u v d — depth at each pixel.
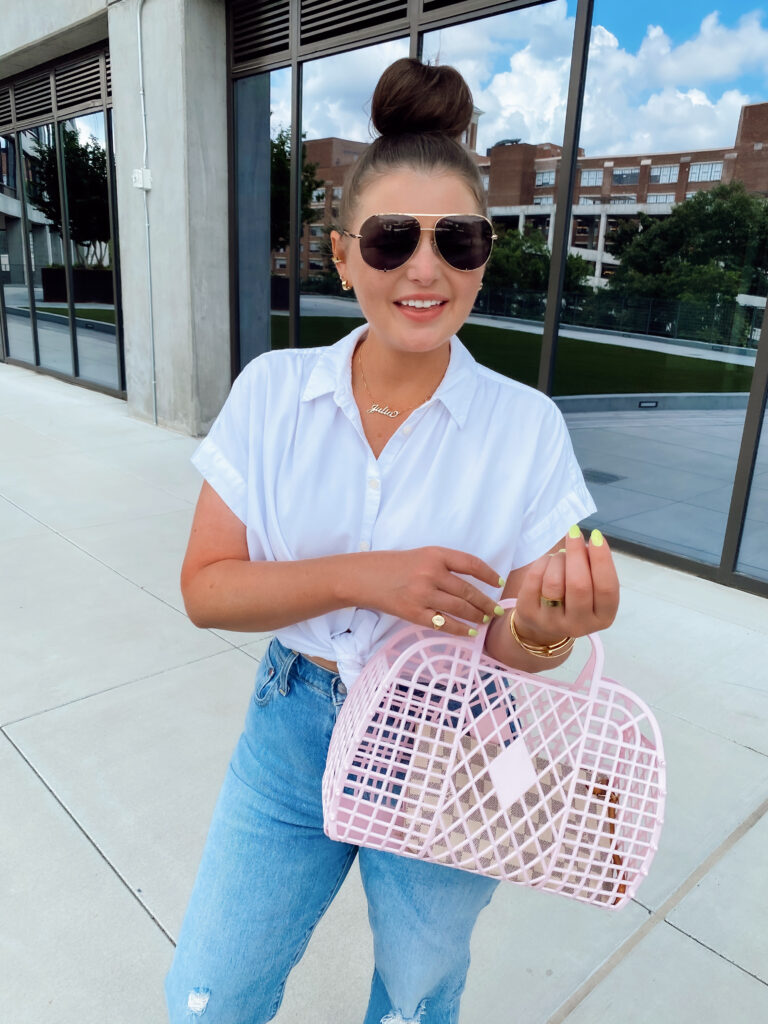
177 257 6.72
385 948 1.06
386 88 0.95
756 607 3.85
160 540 4.50
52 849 2.16
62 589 3.82
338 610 1.03
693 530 4.28
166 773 2.49
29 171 9.45
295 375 1.06
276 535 1.06
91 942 1.88
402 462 1.02
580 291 4.47
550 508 1.06
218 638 3.39
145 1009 1.72
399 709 0.99
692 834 2.28
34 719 2.75
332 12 5.48
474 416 1.03
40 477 5.64
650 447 4.36
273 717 1.11
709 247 3.88
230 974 1.04
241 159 6.54
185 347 6.88
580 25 4.09
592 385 4.54
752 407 3.83
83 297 8.98
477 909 1.07
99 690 2.95
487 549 1.05
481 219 0.92
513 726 0.95
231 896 1.06
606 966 1.86
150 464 6.07
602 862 0.88
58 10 7.42
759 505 3.96
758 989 1.81
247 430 1.07
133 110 6.82
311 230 6.09
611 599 0.75
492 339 4.99
